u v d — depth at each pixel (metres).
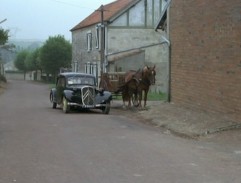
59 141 13.34
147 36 44.44
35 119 19.75
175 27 23.48
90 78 24.66
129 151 11.62
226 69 17.45
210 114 18.69
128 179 8.56
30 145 12.63
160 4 44.56
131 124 18.31
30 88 66.25
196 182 8.37
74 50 57.91
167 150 11.78
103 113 23.45
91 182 8.33
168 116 19.75
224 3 17.53
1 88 60.09
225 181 8.47
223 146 12.68
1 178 8.71
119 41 44.25
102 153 11.34
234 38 16.72
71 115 21.88
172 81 24.14
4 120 19.31
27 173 9.12
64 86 24.09
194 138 14.58
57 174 9.00
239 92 16.39
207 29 19.27
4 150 11.86
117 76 26.73
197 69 20.47
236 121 16.53
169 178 8.66
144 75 24.97
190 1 21.25
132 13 44.34
